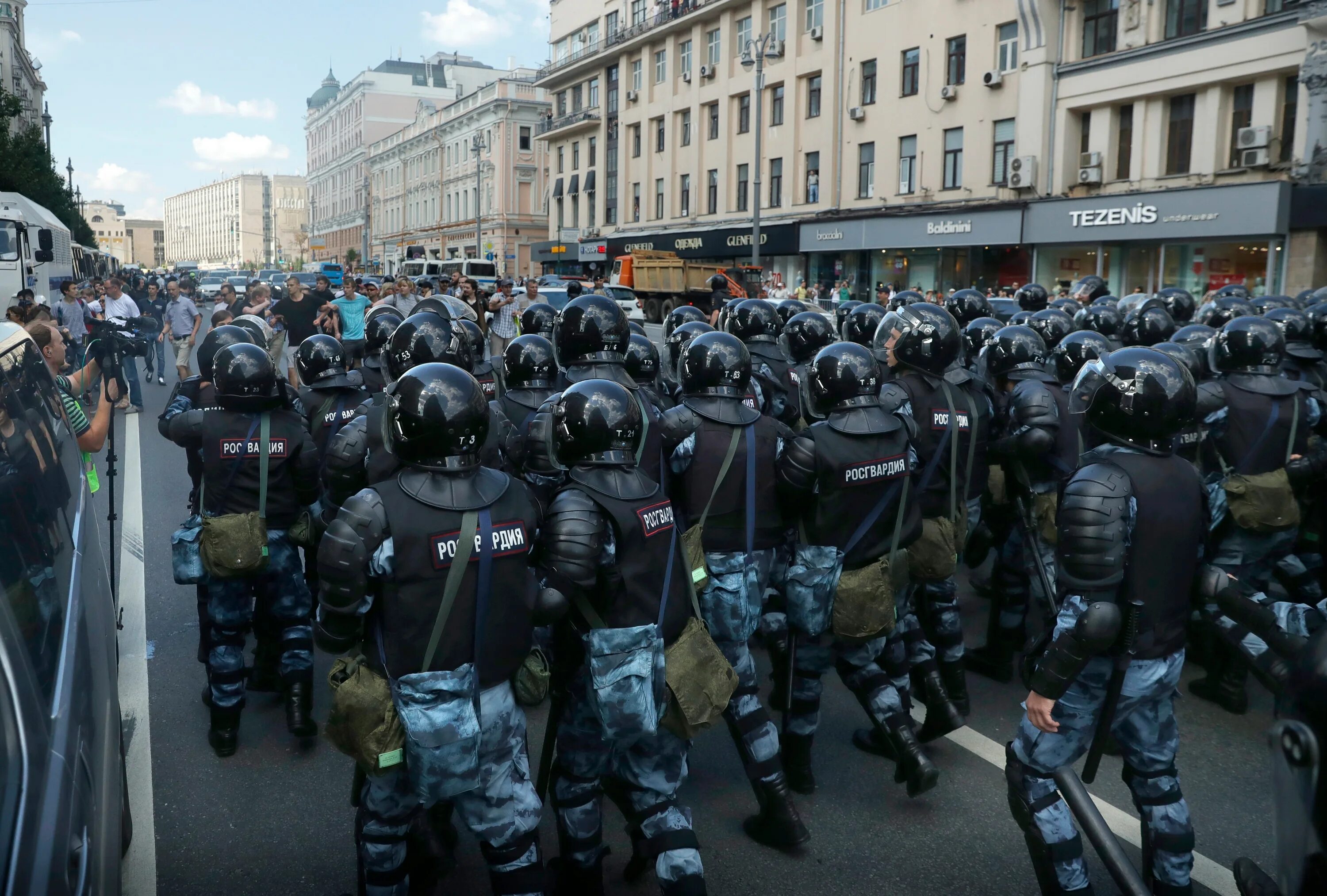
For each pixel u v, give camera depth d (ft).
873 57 104.42
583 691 10.23
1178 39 75.15
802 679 13.43
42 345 16.29
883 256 106.52
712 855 12.19
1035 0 84.33
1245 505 15.34
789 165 117.50
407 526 8.64
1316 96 66.90
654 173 146.00
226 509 14.30
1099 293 34.60
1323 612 9.53
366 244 288.92
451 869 11.99
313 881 11.61
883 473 12.53
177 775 14.11
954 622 15.58
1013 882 11.64
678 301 112.37
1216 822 12.94
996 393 17.51
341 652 9.04
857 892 11.43
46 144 150.92
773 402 18.88
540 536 9.62
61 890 5.30
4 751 5.51
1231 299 23.39
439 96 330.13
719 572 12.23
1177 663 9.83
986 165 92.22
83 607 8.51
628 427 9.93
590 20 162.40
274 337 33.55
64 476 10.31
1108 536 9.26
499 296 51.29
